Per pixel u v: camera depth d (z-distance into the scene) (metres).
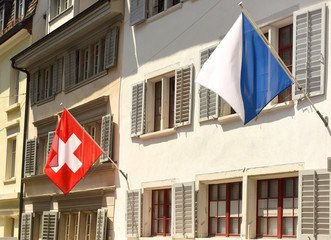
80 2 29.08
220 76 14.80
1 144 35.56
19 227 31.53
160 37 22.09
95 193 24.95
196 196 19.55
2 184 34.81
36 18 32.91
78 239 26.08
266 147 17.27
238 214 18.45
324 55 15.77
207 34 19.88
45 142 30.78
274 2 17.36
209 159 19.25
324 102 15.70
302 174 15.77
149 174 22.02
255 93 14.70
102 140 24.67
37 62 31.28
